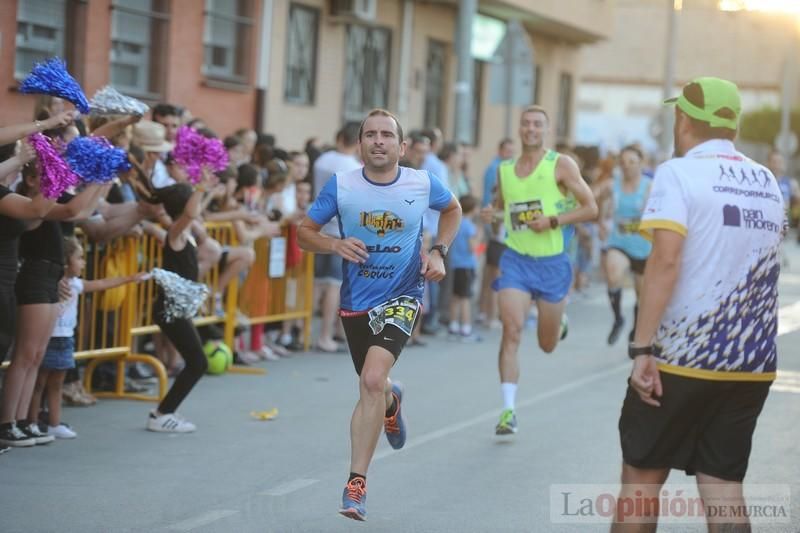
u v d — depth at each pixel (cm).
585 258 2233
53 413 930
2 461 848
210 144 995
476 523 722
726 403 545
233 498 771
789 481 830
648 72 6944
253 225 1274
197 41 1852
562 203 998
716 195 538
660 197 542
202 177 1001
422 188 743
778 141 4359
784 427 1027
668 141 3341
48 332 879
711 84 554
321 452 912
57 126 783
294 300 1395
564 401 1157
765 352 542
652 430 547
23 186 859
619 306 1527
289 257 1368
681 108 559
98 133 944
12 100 1498
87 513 725
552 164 995
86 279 1030
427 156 1495
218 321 1246
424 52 2591
